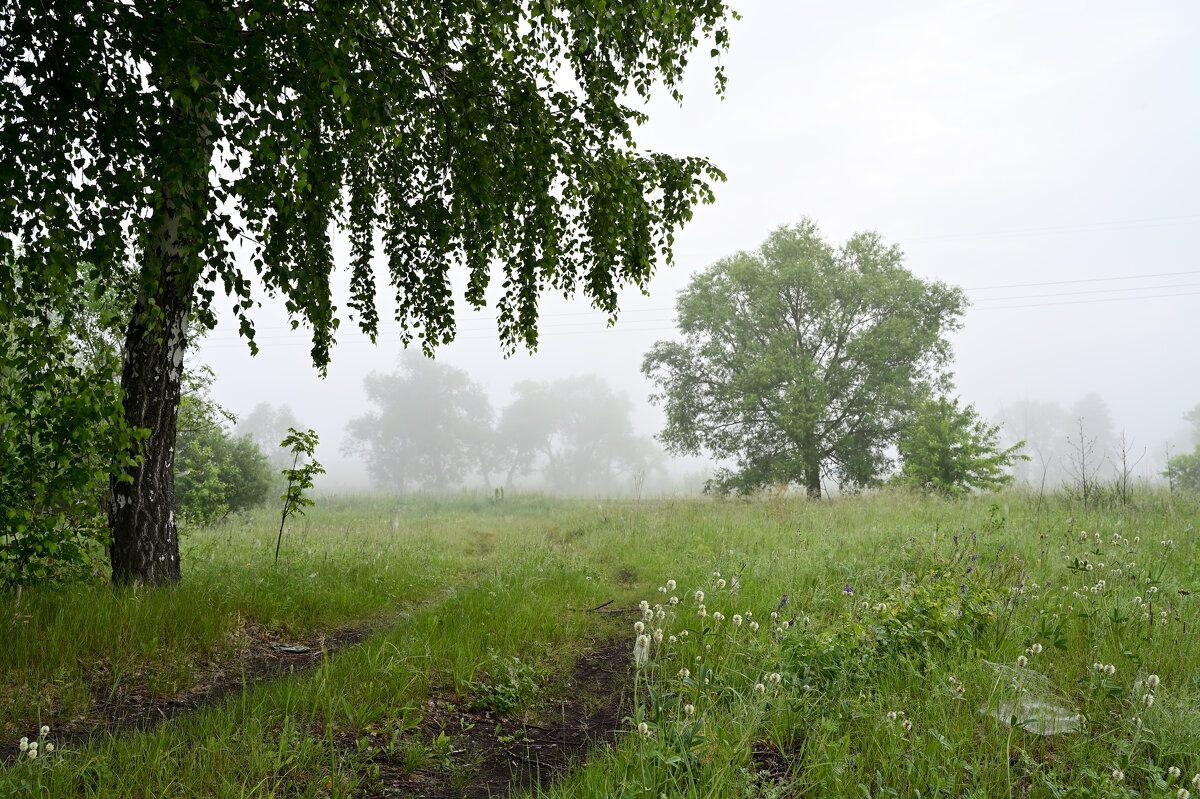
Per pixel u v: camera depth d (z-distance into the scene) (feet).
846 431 83.87
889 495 58.18
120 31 13.89
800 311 87.10
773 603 20.86
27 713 12.69
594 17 19.66
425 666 15.74
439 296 26.84
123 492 21.26
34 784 9.25
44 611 17.39
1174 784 9.62
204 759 10.41
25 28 13.24
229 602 20.77
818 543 32.45
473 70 19.74
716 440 88.12
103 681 14.78
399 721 13.04
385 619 22.71
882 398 78.48
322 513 84.33
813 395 77.30
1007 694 12.49
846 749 10.45
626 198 21.88
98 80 13.41
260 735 11.07
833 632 15.81
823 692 13.28
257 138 14.84
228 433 65.62
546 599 23.71
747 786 9.53
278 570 27.73
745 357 83.20
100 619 16.98
